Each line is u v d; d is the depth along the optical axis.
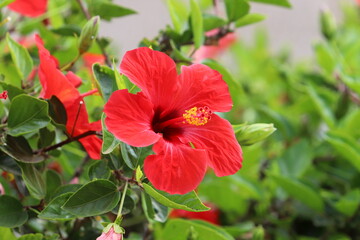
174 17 1.03
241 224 1.15
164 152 0.85
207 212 1.18
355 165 1.14
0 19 1.08
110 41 1.04
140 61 0.87
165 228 1.01
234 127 0.94
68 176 1.11
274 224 1.19
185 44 1.02
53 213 0.86
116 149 0.88
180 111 0.90
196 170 0.85
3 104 0.92
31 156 0.90
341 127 1.22
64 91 0.89
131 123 0.84
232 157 0.88
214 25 1.03
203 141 0.89
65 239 0.94
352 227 1.16
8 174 0.97
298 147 1.23
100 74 0.88
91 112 1.03
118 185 0.88
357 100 1.24
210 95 0.90
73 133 0.90
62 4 1.16
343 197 1.18
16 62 0.98
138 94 0.86
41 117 0.88
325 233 1.17
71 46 1.11
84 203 0.86
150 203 0.90
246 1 1.01
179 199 0.86
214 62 1.00
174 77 0.88
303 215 1.18
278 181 1.15
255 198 1.19
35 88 0.97
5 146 0.88
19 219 0.90
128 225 1.06
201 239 1.00
